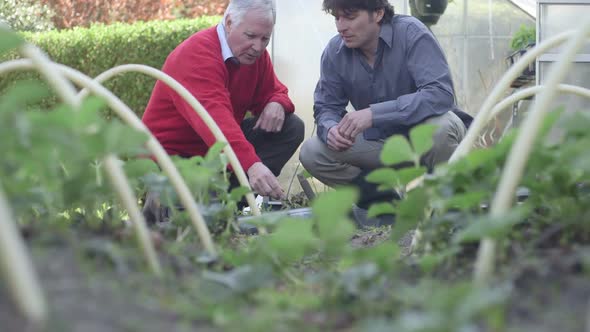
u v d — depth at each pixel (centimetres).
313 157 483
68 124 146
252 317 138
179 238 206
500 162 186
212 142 405
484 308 113
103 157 157
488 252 144
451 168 182
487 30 639
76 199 180
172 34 790
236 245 243
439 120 449
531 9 631
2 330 109
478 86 643
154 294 142
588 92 237
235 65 455
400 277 178
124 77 796
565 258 148
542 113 145
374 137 466
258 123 491
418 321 110
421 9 630
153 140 198
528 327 122
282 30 643
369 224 437
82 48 814
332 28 634
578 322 122
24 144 143
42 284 131
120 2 1357
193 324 131
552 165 179
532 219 202
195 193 231
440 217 190
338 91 489
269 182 385
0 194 115
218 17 831
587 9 550
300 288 175
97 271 145
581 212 185
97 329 117
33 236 159
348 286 148
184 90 259
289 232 154
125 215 332
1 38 147
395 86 472
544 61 555
